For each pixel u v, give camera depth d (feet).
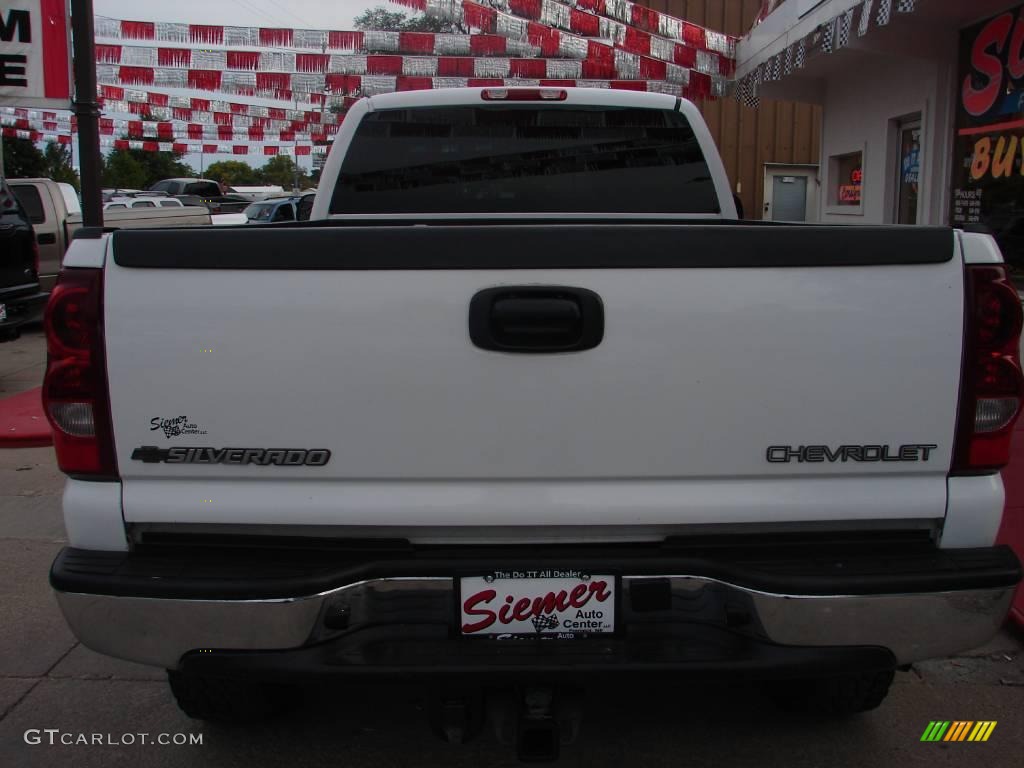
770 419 7.88
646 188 15.14
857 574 7.84
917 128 30.53
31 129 70.38
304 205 21.93
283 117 59.16
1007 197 25.16
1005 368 7.96
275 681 7.88
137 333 7.81
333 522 7.95
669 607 7.97
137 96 55.42
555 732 7.98
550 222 14.24
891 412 7.91
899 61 30.53
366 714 11.14
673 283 7.74
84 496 8.07
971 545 8.19
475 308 7.72
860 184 35.14
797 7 29.63
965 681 11.98
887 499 8.03
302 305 7.73
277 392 7.82
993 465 8.09
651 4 59.41
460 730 8.16
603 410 7.84
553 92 14.73
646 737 10.65
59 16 31.40
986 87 25.99
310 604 7.78
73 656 12.68
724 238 7.72
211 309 7.75
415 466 7.89
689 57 36.60
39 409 26.78
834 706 10.64
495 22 31.86
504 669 7.72
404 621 8.10
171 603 7.77
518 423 7.85
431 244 7.68
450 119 14.88
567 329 7.76
